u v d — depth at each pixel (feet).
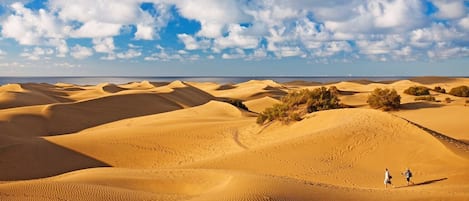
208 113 169.07
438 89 250.57
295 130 100.73
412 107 140.36
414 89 221.87
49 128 152.05
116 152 92.68
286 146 72.54
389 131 75.66
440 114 122.42
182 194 41.04
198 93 305.32
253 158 68.28
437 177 55.98
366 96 206.39
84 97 285.43
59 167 84.33
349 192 42.27
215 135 104.42
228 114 166.61
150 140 99.25
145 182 44.37
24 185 38.99
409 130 74.28
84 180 44.57
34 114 158.20
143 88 364.38
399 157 65.62
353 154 68.49
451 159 61.52
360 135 74.59
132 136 101.60
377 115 85.66
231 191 37.52
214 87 401.49
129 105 213.87
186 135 103.60
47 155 88.22
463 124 103.35
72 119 167.53
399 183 55.26
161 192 42.27
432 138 68.74
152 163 87.86
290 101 128.16
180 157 89.66
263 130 108.06
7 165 81.61
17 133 130.93
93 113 185.37
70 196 37.11
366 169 63.16
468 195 42.65
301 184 42.34
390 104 138.72
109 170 55.16
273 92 314.96
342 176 59.57
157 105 231.09
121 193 38.78
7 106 204.85
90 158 89.92
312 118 105.09
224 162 68.08
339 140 73.10
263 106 221.87
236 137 102.12
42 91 285.02
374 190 44.78
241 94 311.06
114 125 155.02
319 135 76.02
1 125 133.08
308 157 67.51
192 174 47.67
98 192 38.42
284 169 62.90
